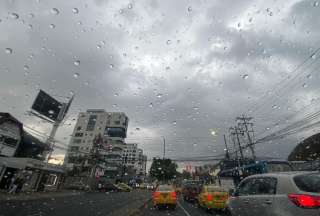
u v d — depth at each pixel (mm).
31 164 19781
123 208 9703
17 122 20906
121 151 53250
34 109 22438
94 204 11750
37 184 21078
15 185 16188
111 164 49844
